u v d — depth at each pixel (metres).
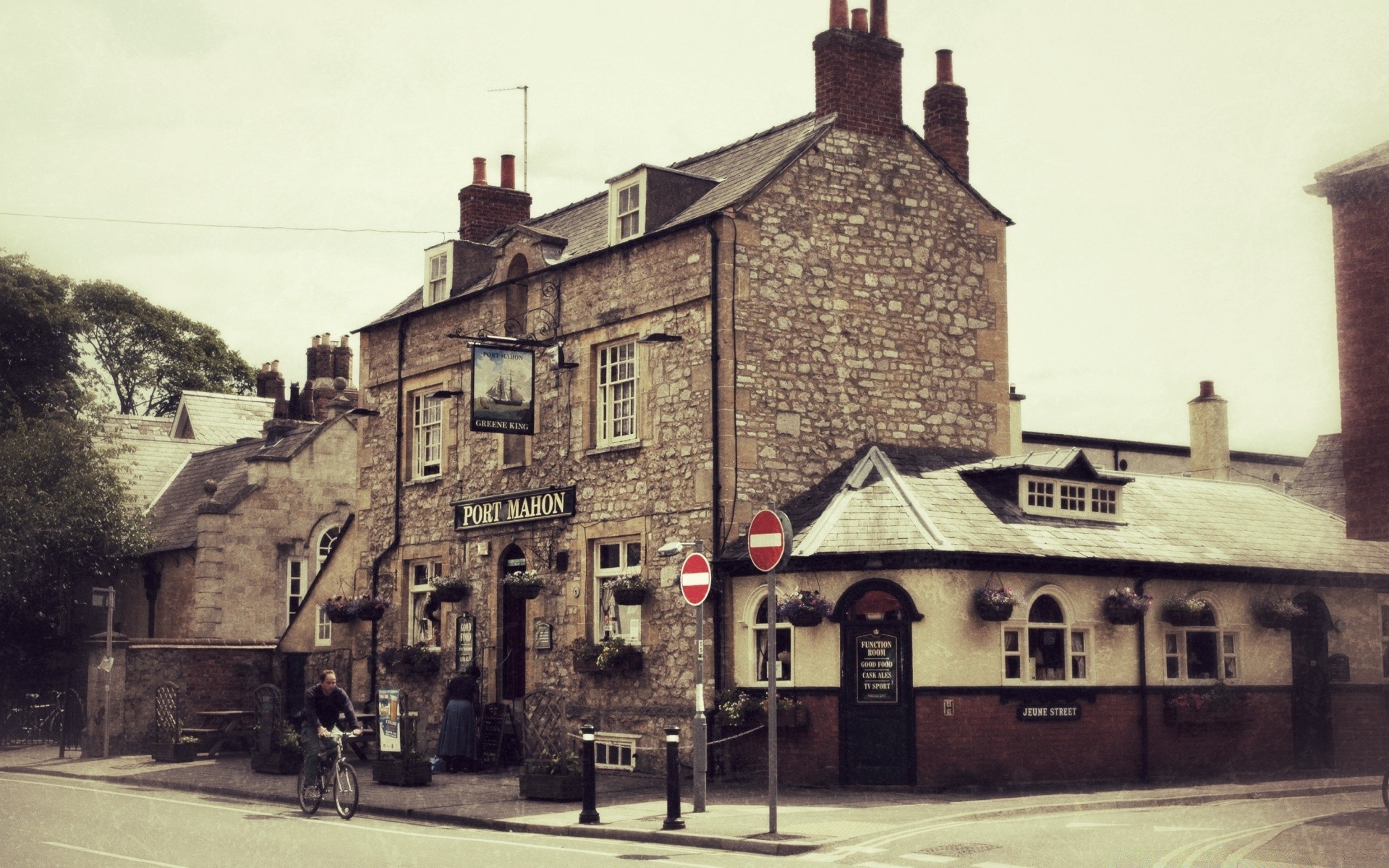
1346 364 18.78
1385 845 13.52
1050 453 22.09
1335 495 28.88
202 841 14.56
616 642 22.55
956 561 19.58
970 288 24.16
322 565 33.03
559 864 12.81
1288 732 22.84
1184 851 13.27
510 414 24.03
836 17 23.48
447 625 27.06
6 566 35.25
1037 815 16.53
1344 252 18.92
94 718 29.78
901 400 23.09
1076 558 20.58
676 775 15.38
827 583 20.12
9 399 39.69
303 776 18.05
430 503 28.12
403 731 21.62
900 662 19.62
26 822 16.48
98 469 37.59
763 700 20.55
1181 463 37.53
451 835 15.50
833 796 18.77
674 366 22.41
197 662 30.94
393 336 29.84
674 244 22.59
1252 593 22.80
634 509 22.91
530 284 25.91
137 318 55.34
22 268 41.06
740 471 21.44
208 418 47.28
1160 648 21.64
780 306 22.09
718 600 21.27
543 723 23.14
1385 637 24.03
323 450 37.16
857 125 23.28
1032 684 20.19
